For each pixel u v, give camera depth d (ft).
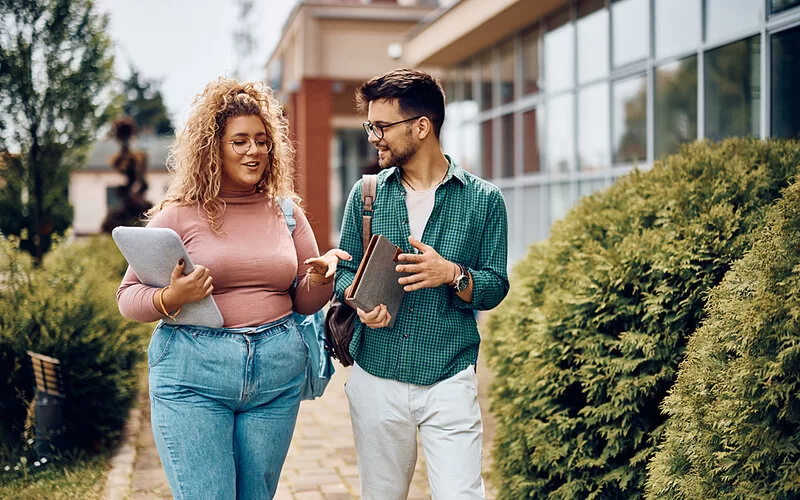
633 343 11.21
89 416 17.84
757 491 8.00
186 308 8.95
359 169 92.63
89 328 18.03
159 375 9.04
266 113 9.50
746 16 21.24
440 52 44.50
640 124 27.35
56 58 27.07
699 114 23.54
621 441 11.27
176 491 8.84
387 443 9.84
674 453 9.13
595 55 30.73
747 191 11.62
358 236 10.09
